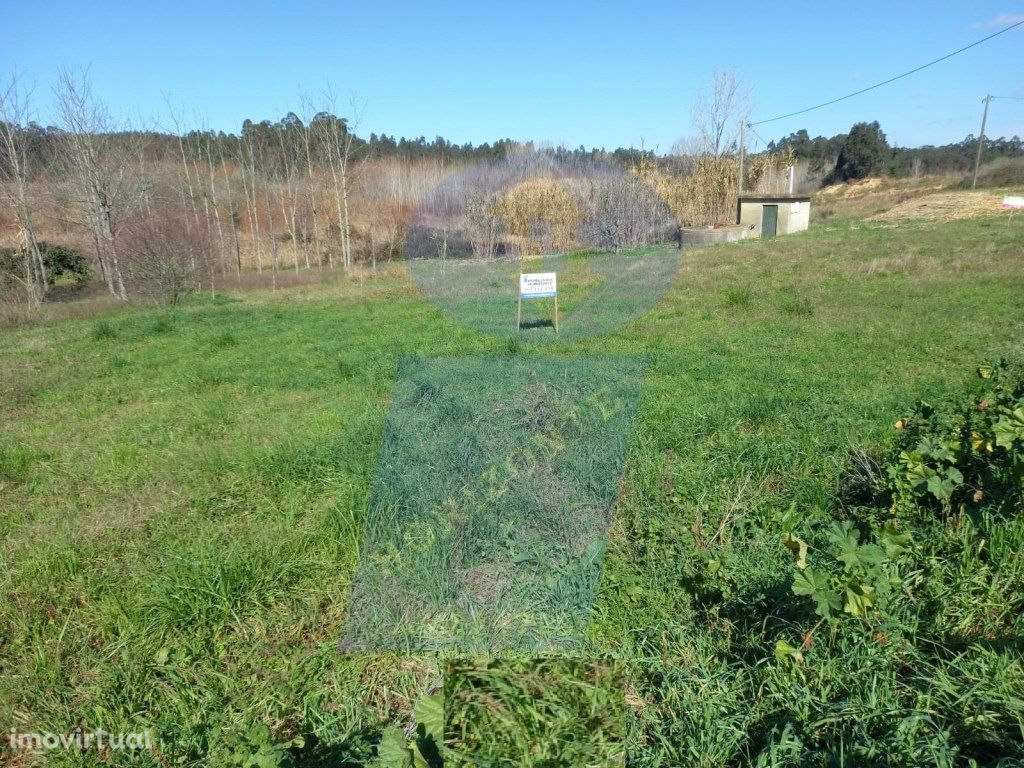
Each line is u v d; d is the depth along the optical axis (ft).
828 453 15.28
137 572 12.03
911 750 6.83
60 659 9.95
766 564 10.86
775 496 13.50
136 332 40.37
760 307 35.35
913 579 9.91
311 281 68.28
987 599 9.41
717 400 19.27
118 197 72.28
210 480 16.10
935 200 107.55
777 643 8.39
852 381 21.03
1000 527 10.42
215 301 61.52
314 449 16.61
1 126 65.21
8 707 8.97
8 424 22.31
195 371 28.17
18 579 12.05
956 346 25.23
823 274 45.06
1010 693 7.47
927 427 13.66
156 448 18.88
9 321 51.34
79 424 21.93
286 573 11.45
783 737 7.10
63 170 71.15
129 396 25.32
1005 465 11.61
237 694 9.10
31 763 8.13
